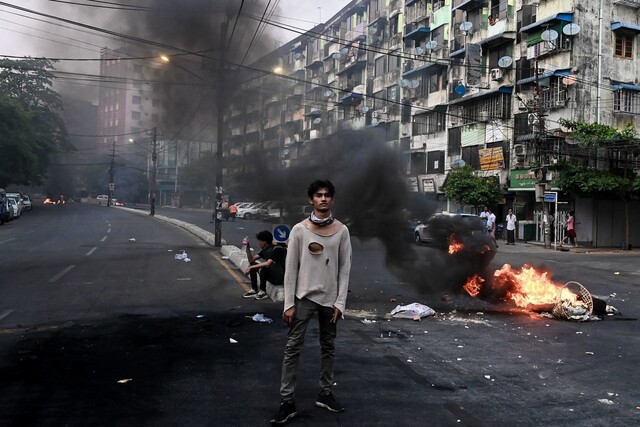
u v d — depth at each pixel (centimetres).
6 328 625
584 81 2347
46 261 1290
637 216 2445
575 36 2347
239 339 579
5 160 3519
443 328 663
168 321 667
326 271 374
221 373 462
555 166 2184
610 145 2114
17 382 434
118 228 2566
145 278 1035
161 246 1717
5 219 2892
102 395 405
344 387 429
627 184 2158
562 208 2375
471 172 2678
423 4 3338
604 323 723
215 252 1558
